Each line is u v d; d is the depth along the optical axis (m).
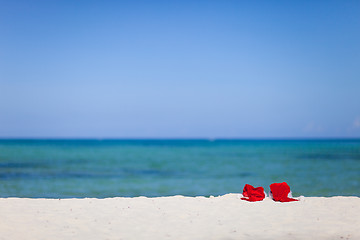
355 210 9.40
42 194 16.12
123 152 68.75
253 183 21.33
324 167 33.25
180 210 9.41
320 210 9.41
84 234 7.23
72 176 25.38
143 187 19.45
